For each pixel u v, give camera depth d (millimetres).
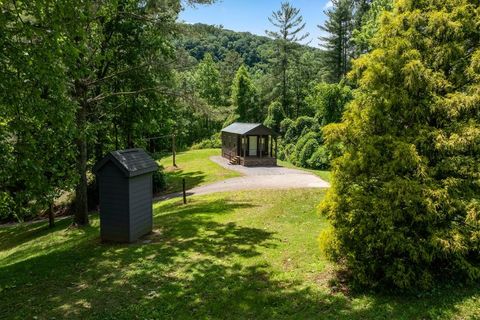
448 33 6836
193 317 6352
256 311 6375
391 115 7168
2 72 7656
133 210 10977
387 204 6512
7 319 6730
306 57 54188
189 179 27641
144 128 20844
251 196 17047
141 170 11062
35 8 7543
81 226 15609
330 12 49094
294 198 15484
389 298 6312
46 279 8648
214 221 12852
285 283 7348
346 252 6887
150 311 6645
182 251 9797
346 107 7781
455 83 6938
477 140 6293
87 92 16141
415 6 7426
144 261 9242
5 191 10250
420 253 6297
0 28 7305
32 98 8336
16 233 18969
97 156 22188
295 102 51125
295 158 33531
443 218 6484
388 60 6961
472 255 6777
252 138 33312
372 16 35625
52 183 11891
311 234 10461
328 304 6312
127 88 18547
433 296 6211
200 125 55188
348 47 49281
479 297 6020
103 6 12820
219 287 7422
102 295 7457
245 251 9438
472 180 6613
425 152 6816
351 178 7258
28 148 9305
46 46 7973
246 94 54438
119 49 17844
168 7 14945
